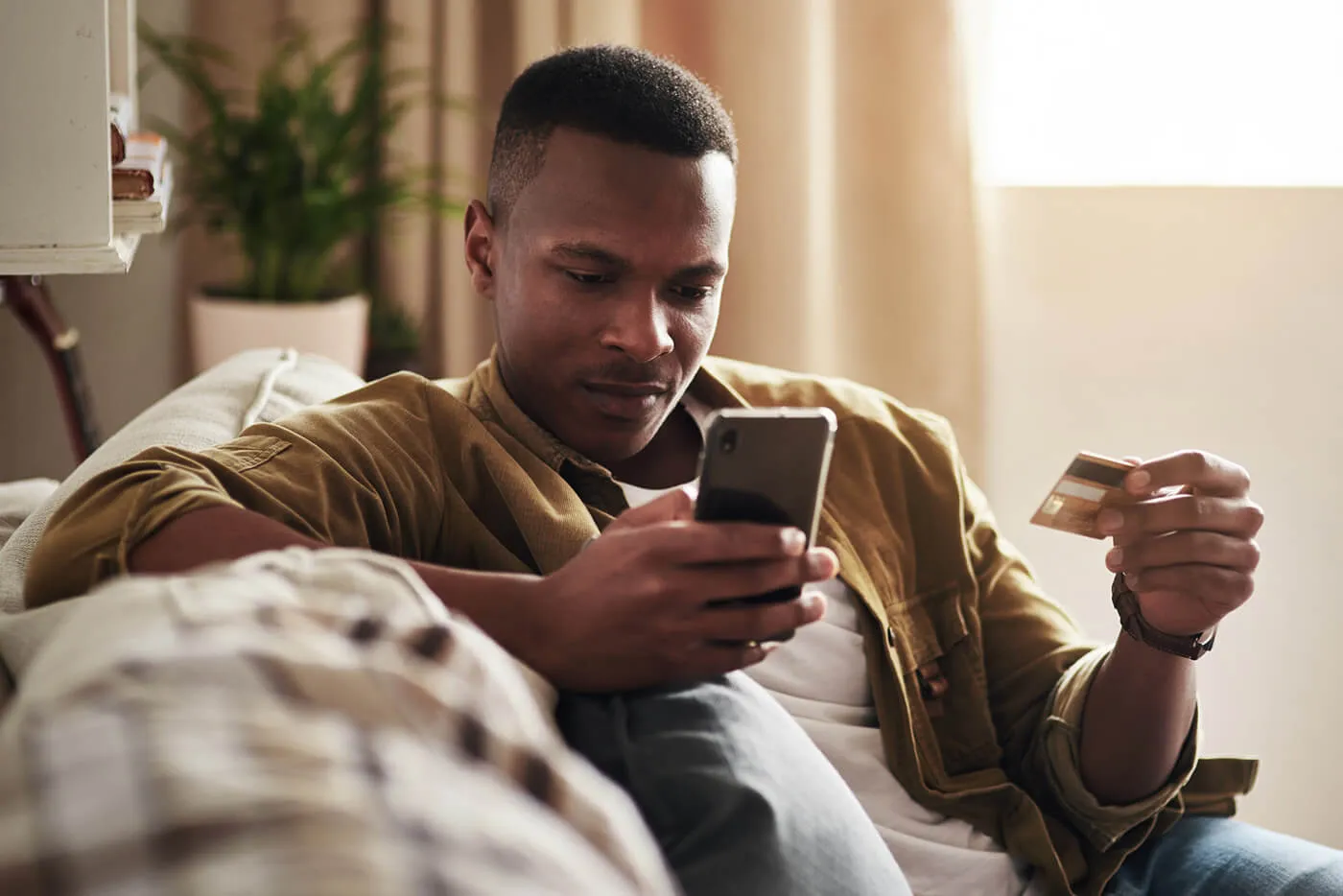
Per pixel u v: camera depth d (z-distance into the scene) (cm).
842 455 114
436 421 98
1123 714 102
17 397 266
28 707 47
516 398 100
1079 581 240
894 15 238
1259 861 102
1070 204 235
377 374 243
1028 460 244
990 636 116
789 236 244
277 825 37
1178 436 232
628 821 51
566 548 93
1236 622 223
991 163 244
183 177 262
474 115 251
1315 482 222
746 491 71
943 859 103
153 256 265
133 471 84
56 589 79
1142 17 231
